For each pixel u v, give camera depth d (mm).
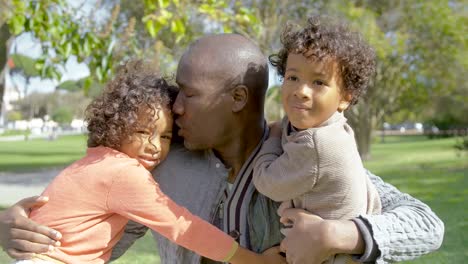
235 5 7457
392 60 19484
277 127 1984
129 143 1921
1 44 6133
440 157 21547
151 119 1897
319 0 16062
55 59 5746
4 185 13289
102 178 1877
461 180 13117
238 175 1956
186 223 1849
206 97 1881
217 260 1848
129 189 1859
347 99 1813
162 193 1890
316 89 1744
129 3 12766
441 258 5602
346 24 1859
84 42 5660
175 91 2002
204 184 1960
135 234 2104
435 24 18656
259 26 6738
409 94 21828
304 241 1689
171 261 2008
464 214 8219
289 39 1796
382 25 19250
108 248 1945
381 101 22969
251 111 1932
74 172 1936
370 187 1908
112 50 5945
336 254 1746
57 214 1896
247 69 1900
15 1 5410
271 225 1915
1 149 31062
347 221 1705
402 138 49625
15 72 7668
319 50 1714
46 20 5535
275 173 1790
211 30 8414
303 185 1744
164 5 5457
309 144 1714
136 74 1982
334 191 1750
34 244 1847
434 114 30094
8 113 57219
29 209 1952
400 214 1780
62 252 1867
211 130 1901
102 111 1927
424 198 10242
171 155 2031
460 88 21109
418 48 19328
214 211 1960
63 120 56125
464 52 19125
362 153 22141
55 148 32281
